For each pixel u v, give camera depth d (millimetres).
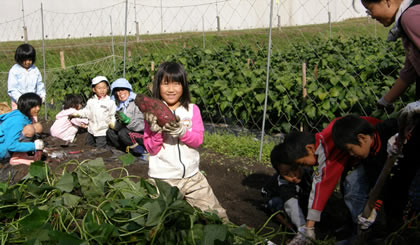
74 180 2840
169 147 2908
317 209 2650
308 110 5762
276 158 2859
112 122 5562
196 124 2963
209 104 7188
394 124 2631
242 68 7383
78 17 21266
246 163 4848
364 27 16891
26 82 5996
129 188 2854
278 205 3383
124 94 5434
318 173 2658
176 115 2828
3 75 12828
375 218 2648
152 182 2971
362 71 6367
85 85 8992
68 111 6176
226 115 6918
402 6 2375
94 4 21031
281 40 15352
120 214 2486
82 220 2471
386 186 2838
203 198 3020
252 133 6277
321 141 2652
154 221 2295
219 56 9211
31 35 21266
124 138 5355
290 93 6082
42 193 2777
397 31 2463
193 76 7582
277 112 6270
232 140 5535
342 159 2592
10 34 21078
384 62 6320
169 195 2443
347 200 2818
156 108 2600
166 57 8805
